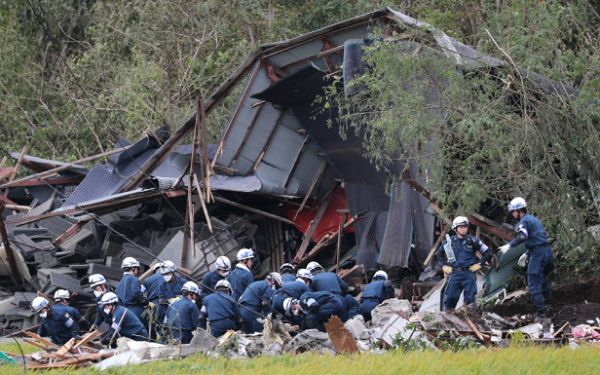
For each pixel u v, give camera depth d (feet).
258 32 363.76
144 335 175.22
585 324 166.40
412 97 189.78
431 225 219.20
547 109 190.08
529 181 188.96
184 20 357.61
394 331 155.33
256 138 262.88
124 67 357.20
